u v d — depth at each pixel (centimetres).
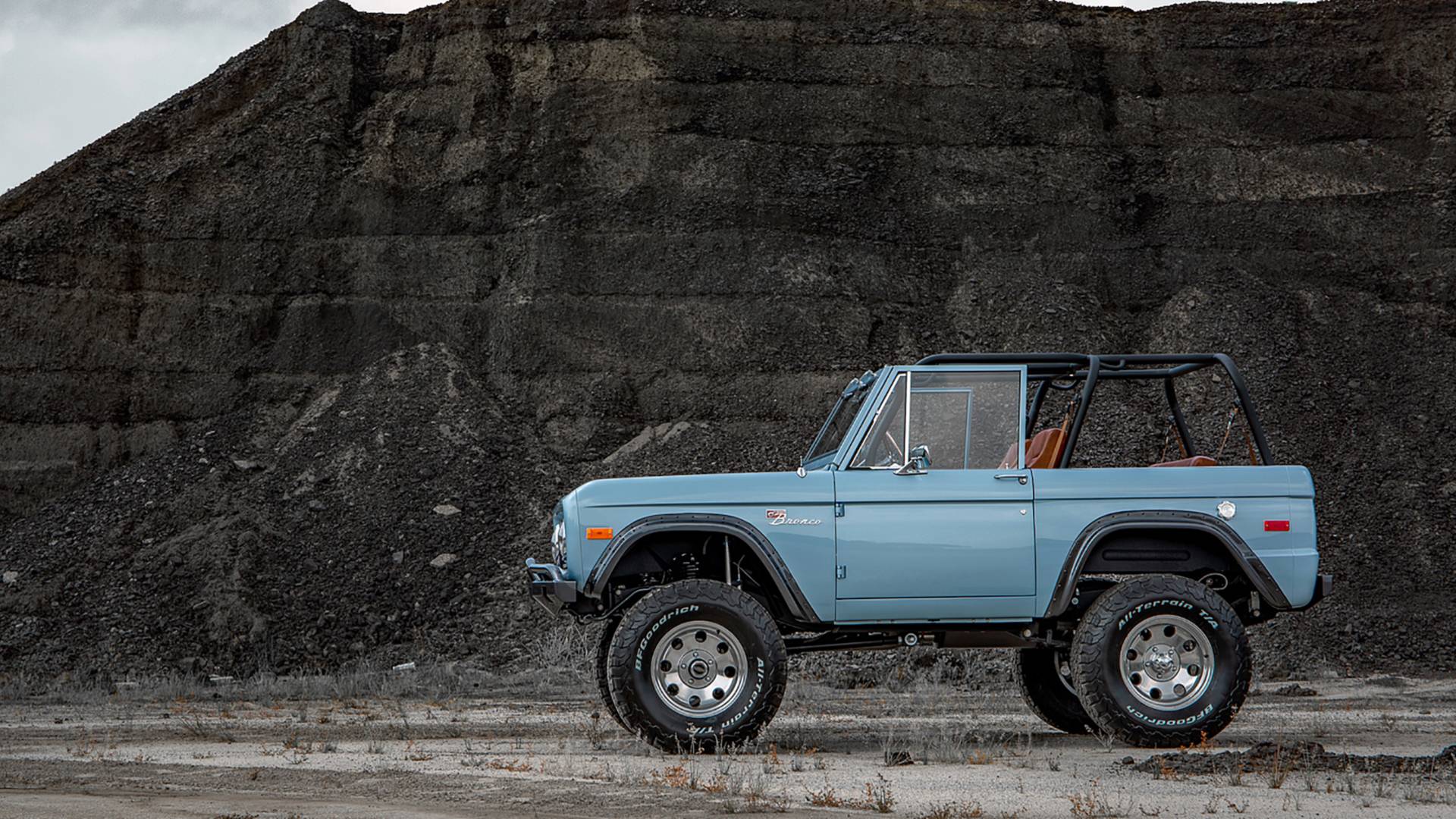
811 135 3691
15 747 1133
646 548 1022
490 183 3578
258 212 3469
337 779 839
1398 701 1661
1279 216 3625
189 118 3697
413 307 3391
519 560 2625
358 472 2867
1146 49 3966
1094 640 964
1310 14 3994
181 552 2577
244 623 2400
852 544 973
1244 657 970
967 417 1016
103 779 852
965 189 3653
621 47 3766
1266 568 984
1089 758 912
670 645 955
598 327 3338
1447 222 3572
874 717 1384
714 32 3803
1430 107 3806
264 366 3272
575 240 3450
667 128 3638
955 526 977
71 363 3225
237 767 916
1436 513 2675
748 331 3325
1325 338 3231
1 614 2448
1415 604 2433
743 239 3459
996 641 1015
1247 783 765
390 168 3591
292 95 3712
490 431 3052
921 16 3909
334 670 2353
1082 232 3594
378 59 3850
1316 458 2862
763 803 702
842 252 3488
